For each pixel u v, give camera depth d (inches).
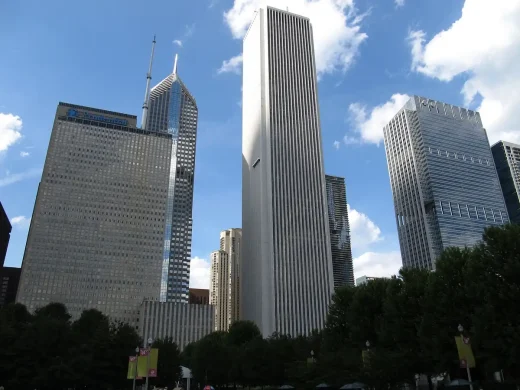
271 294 7170.3
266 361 3777.1
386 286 3149.6
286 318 7071.9
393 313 2689.5
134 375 2310.5
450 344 2331.4
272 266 7347.4
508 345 1974.7
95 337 3383.4
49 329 3139.8
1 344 2923.2
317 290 7460.6
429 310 2470.5
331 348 3265.3
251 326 5275.6
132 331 3567.9
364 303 3088.1
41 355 3024.1
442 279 2477.9
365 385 2652.6
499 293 2060.8
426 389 3376.0
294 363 3361.2
